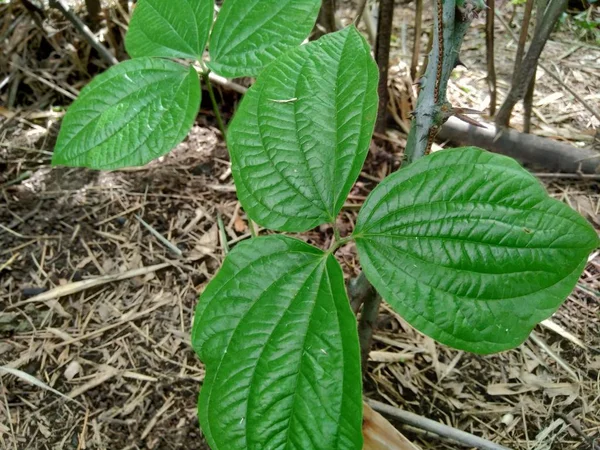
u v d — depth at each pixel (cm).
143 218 63
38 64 75
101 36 74
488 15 61
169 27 39
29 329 54
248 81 72
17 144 69
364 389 50
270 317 27
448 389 50
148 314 55
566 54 82
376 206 29
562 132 70
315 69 30
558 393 50
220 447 26
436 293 27
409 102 72
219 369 27
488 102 73
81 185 65
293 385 26
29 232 61
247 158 30
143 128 35
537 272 26
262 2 38
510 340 26
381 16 59
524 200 26
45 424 48
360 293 36
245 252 28
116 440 47
